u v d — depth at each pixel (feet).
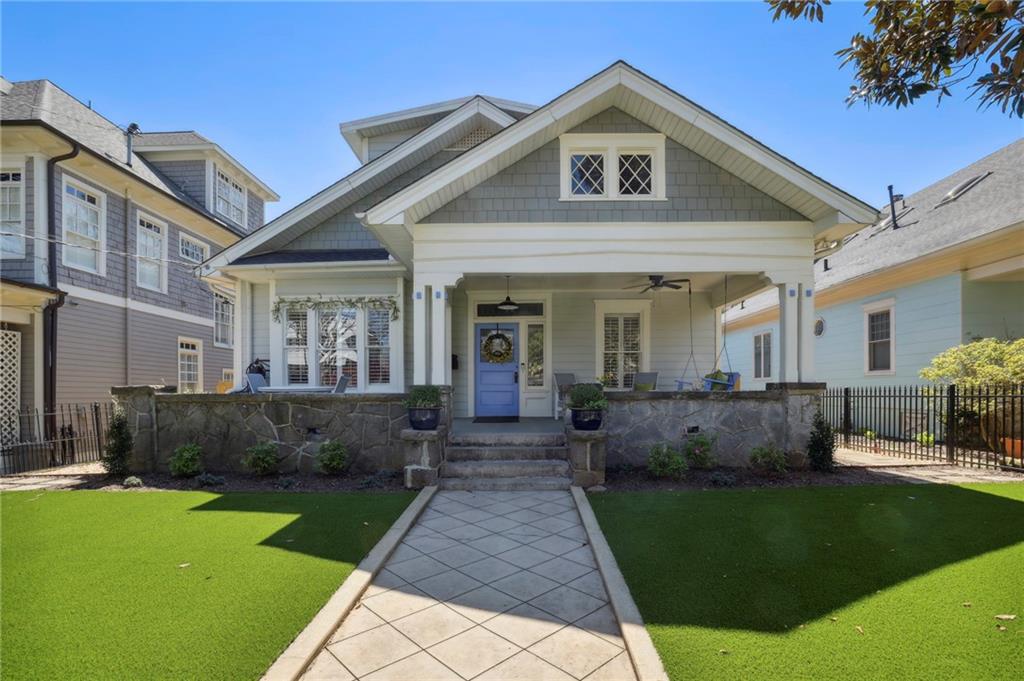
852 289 42.55
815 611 10.85
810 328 25.45
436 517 18.37
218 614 10.90
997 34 11.63
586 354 38.14
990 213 32.55
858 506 18.72
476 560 14.43
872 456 29.60
